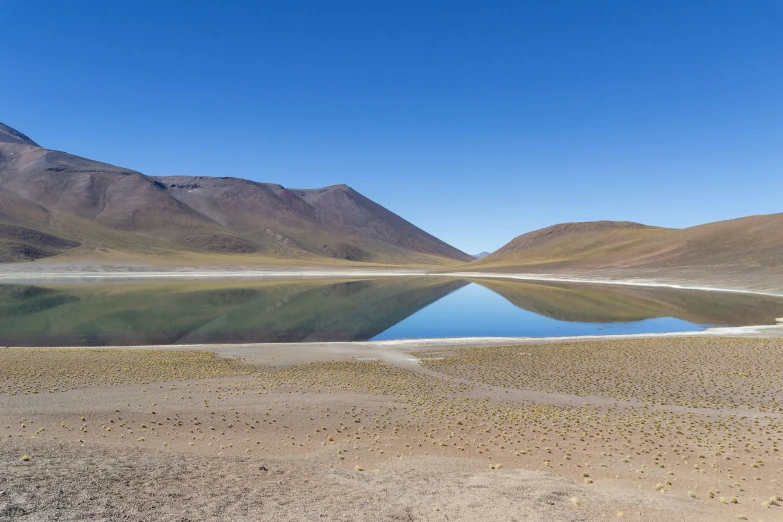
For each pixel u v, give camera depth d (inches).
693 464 591.5
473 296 3284.9
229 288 3735.2
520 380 1050.1
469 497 439.2
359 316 2308.1
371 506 401.1
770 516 429.4
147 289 3523.6
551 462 593.9
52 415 711.1
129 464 450.9
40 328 1813.5
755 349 1305.4
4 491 341.1
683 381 1025.5
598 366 1168.8
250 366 1151.6
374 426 729.6
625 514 419.2
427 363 1216.8
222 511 362.9
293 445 640.4
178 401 825.5
